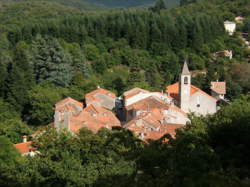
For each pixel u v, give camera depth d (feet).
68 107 180.96
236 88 249.75
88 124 147.74
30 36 326.65
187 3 585.22
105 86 251.19
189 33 335.88
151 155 50.85
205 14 440.04
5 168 58.08
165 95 199.82
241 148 55.47
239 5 518.37
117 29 342.03
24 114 204.95
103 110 179.52
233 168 47.09
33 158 63.31
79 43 327.88
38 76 232.12
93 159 57.77
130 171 49.19
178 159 47.55
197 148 50.80
